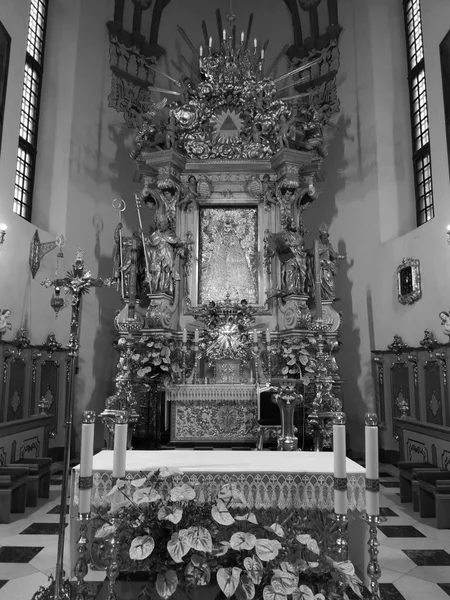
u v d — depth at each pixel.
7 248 8.03
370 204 10.50
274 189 10.01
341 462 2.79
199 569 2.55
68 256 9.96
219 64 10.49
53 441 9.14
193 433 8.56
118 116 11.55
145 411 9.20
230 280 9.89
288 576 2.50
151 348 8.70
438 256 8.36
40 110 10.23
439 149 8.46
